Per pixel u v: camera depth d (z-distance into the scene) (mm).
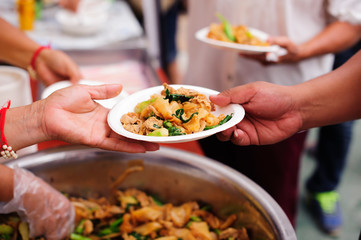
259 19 1053
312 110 693
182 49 2668
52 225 694
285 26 1027
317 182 1432
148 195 775
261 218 629
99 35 1582
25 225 692
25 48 936
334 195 1439
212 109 644
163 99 625
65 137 617
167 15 1973
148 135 574
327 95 683
